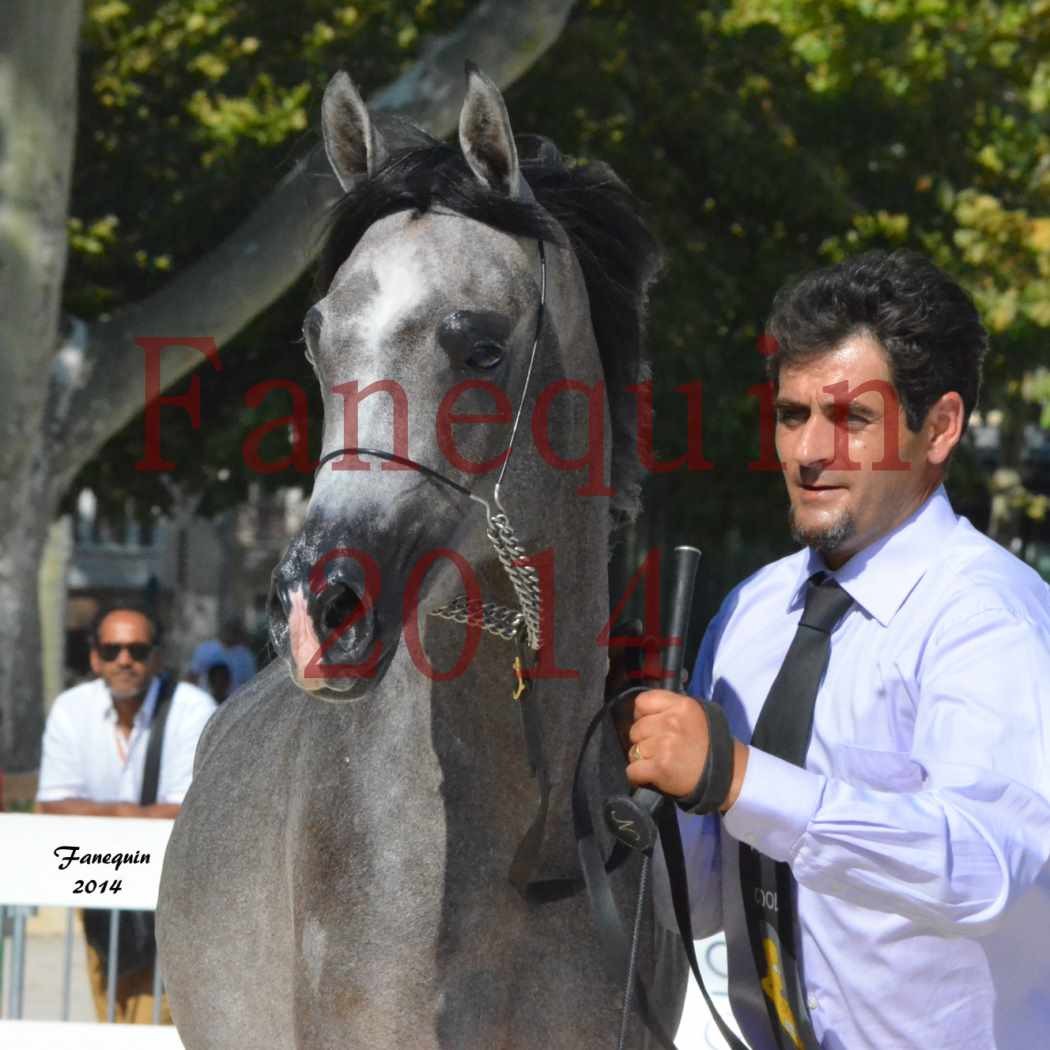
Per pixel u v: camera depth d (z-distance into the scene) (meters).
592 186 5.08
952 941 4.36
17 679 16.86
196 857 5.69
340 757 4.78
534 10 16.27
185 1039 5.95
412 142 4.92
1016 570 4.52
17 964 8.96
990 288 22.95
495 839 4.72
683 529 22.86
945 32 23.02
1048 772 4.11
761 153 21.58
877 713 4.48
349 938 4.62
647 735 4.13
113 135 22.48
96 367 16.75
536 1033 4.79
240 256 16.55
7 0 15.77
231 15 22.09
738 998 4.90
